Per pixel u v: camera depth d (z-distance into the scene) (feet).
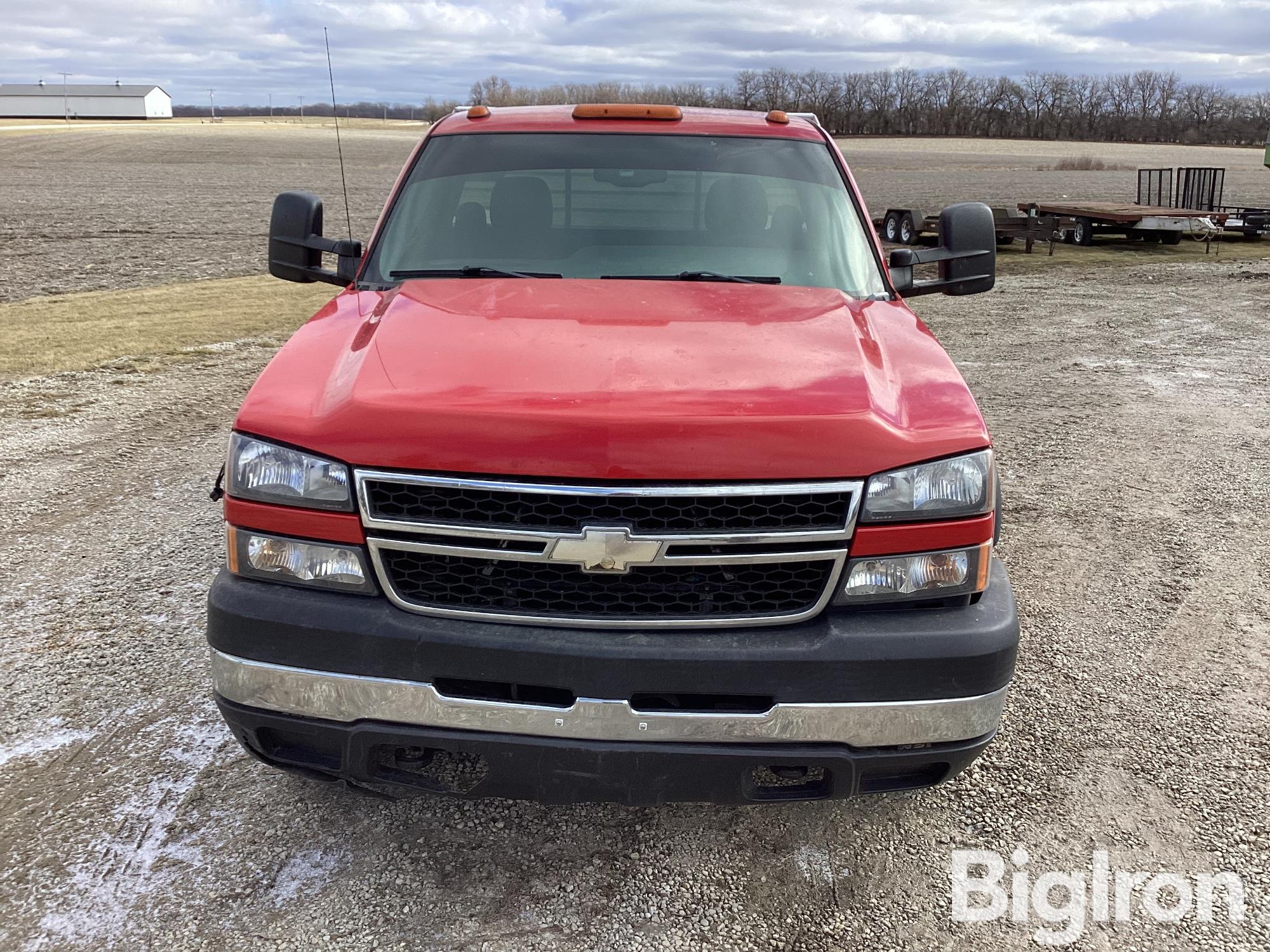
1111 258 65.67
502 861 8.82
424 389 7.69
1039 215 77.77
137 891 8.30
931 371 8.74
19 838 8.90
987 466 7.79
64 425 22.59
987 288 12.41
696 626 7.47
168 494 18.10
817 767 7.61
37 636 12.64
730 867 8.84
